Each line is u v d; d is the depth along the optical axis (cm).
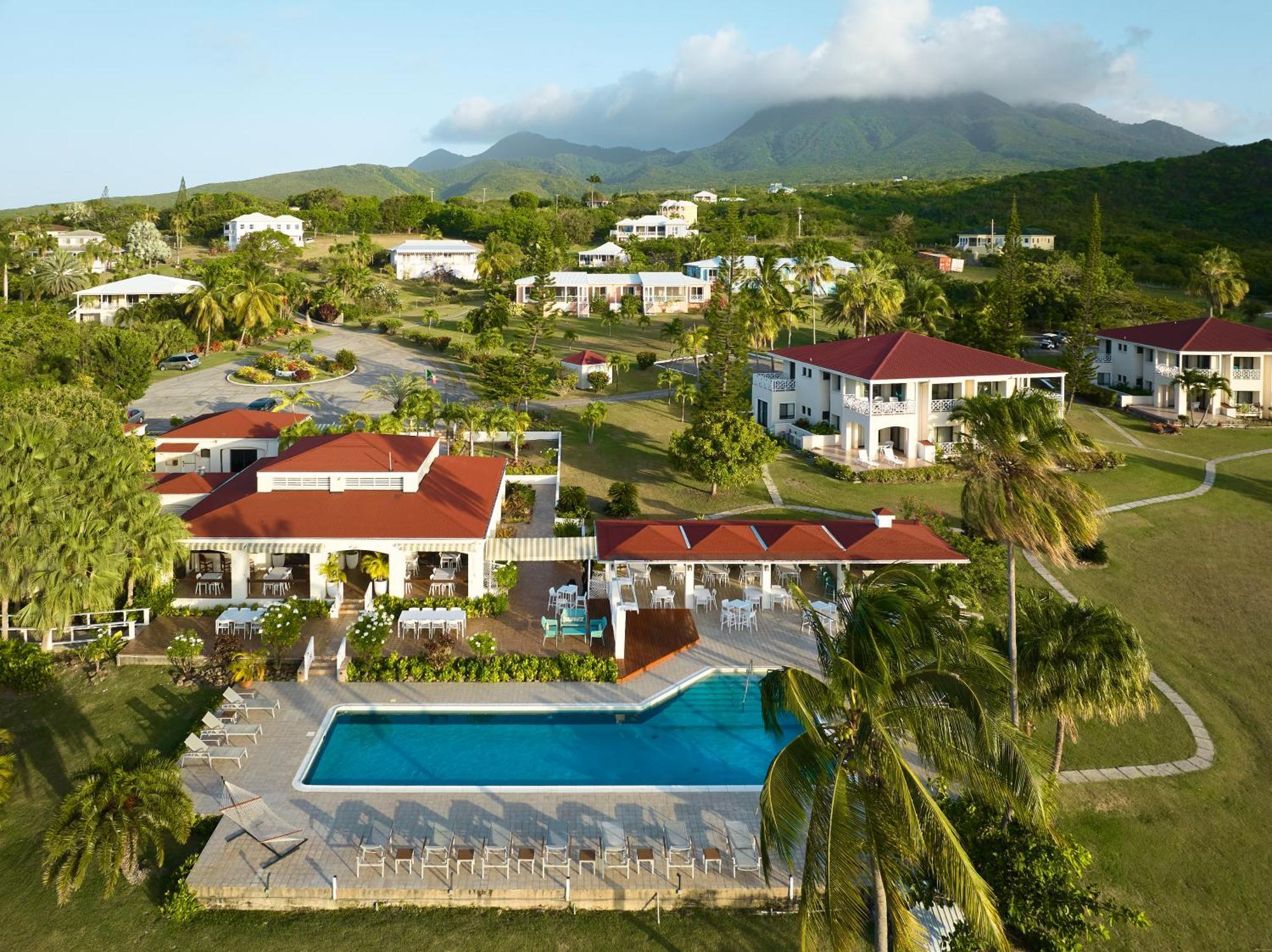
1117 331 7831
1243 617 3831
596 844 2209
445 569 3884
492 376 6391
